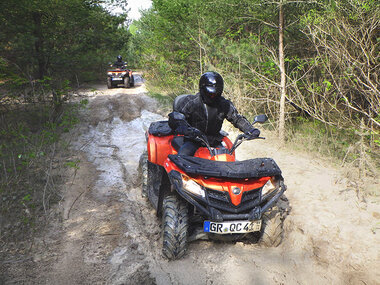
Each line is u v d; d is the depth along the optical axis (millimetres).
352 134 6980
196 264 3295
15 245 3559
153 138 4500
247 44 8547
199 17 10500
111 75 16969
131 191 5035
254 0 7223
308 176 5340
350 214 4043
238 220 3258
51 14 8578
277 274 3131
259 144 7227
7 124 6707
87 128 8508
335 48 6469
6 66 7141
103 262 3324
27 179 5086
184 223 3295
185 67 13086
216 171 3143
